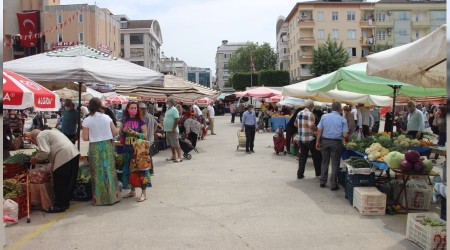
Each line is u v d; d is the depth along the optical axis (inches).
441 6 2687.0
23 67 304.5
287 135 588.7
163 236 226.8
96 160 292.8
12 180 263.1
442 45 188.1
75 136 468.1
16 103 239.0
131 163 309.9
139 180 307.7
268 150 660.1
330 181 365.7
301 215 271.0
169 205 296.7
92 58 339.3
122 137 348.2
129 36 3570.4
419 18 2711.6
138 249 206.4
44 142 268.2
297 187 362.6
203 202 306.0
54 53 346.0
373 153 302.5
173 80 657.6
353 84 459.2
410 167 267.0
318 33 2689.5
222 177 412.5
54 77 302.7
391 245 213.6
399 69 254.8
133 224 249.1
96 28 2266.2
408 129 544.1
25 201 265.0
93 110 293.0
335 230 238.8
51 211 273.7
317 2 2679.6
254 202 306.8
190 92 661.3
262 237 225.9
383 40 2709.2
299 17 2706.7
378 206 270.8
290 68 3063.5
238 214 273.3
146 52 3582.7
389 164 275.0
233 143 775.1
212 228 241.9
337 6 2679.6
